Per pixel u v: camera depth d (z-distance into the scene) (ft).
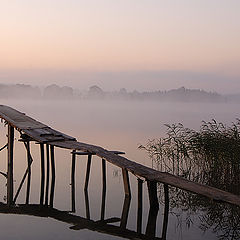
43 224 37.11
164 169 62.08
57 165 68.49
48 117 219.41
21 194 49.37
